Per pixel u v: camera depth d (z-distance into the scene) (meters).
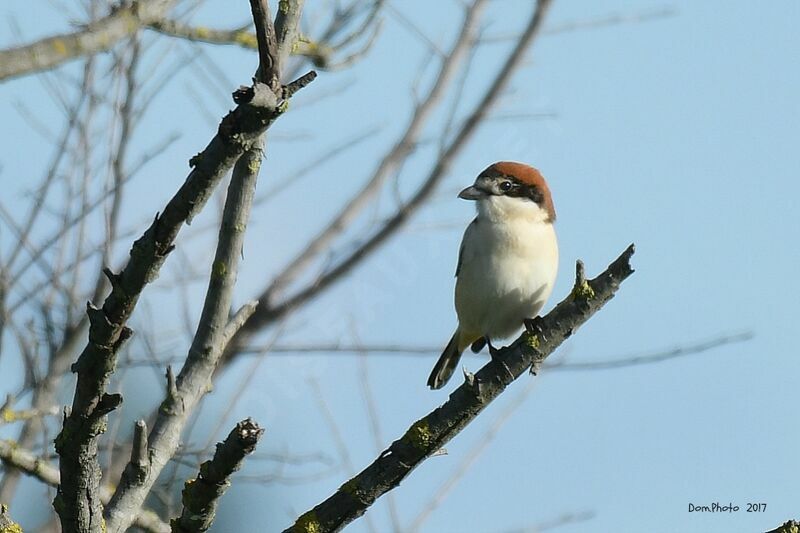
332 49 11.95
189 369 8.53
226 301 8.59
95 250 11.76
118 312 6.12
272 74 5.77
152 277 6.09
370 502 7.41
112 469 11.46
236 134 5.76
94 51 7.88
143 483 7.61
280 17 8.30
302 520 7.34
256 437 6.54
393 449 7.43
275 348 13.41
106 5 10.11
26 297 11.38
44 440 10.30
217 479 6.69
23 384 11.16
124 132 11.84
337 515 7.35
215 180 5.88
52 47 7.71
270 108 5.70
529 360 7.69
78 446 6.50
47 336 11.37
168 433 8.23
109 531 7.35
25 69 7.60
